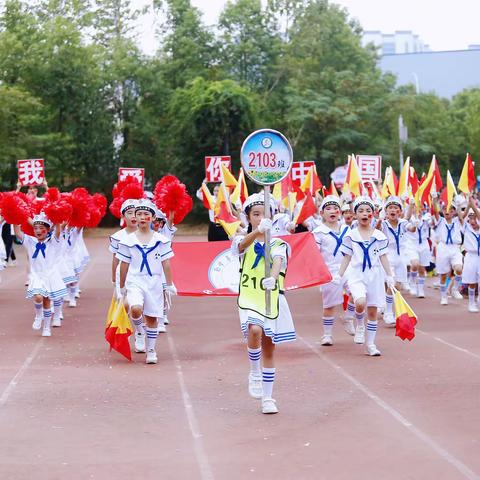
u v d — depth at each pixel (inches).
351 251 460.4
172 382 390.0
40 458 275.1
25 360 446.9
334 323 575.8
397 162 2240.4
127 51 2186.3
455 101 2957.7
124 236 442.6
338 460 270.8
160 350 476.1
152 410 337.7
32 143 1844.2
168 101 2223.2
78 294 740.7
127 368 424.2
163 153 2234.3
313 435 300.2
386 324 568.1
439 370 412.2
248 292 334.3
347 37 2409.0
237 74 2343.8
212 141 2078.0
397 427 309.1
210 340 509.0
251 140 341.1
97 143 2117.4
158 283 439.5
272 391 367.9
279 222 580.7
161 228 569.6
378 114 2207.2
